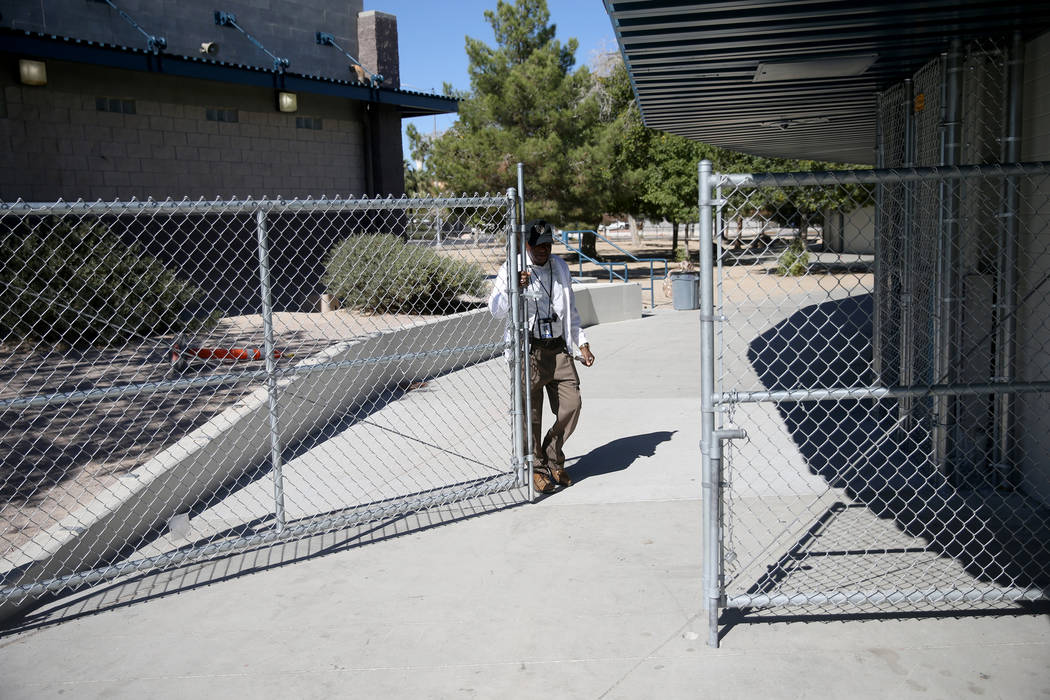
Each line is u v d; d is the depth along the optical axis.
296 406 7.46
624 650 3.82
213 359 10.25
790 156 17.64
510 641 3.93
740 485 6.04
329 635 4.04
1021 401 5.78
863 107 8.70
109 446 6.79
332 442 7.56
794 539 5.02
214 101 16.19
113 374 9.48
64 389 8.70
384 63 19.59
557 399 6.16
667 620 4.09
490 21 29.73
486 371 10.98
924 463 6.32
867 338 12.92
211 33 16.86
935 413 6.04
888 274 7.81
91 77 14.43
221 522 5.57
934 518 5.30
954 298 5.82
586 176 26.84
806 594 3.93
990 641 3.79
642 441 7.32
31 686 3.66
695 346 12.59
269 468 6.76
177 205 4.62
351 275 13.71
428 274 13.83
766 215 37.62
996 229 5.80
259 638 4.04
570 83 27.80
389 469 6.70
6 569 4.44
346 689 3.57
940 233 5.83
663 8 4.56
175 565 4.85
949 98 5.75
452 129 30.22
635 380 10.09
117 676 3.73
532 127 28.27
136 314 11.36
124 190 15.05
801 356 11.48
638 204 34.59
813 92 7.69
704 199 3.67
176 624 4.20
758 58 6.00
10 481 5.96
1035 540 4.89
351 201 5.11
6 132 13.52
